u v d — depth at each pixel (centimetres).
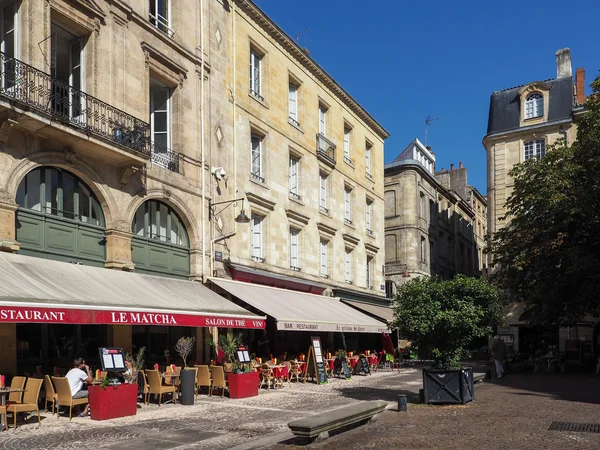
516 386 1755
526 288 2405
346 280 2780
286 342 2255
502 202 3441
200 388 1562
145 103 1575
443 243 4675
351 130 2942
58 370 1195
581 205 2047
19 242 1210
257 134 2150
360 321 2181
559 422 1030
